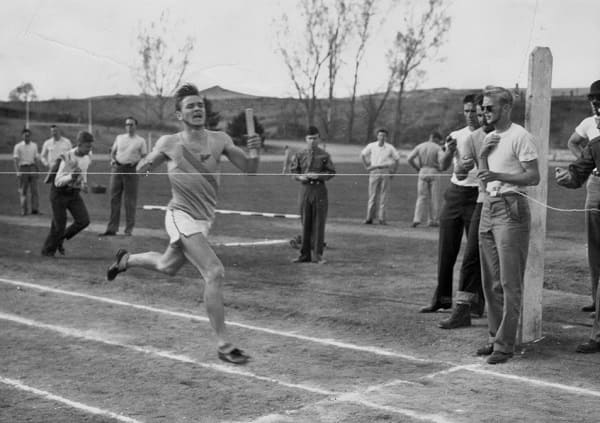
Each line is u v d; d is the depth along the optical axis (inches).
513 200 242.5
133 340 267.6
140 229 599.2
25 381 223.3
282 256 462.9
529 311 264.4
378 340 269.3
